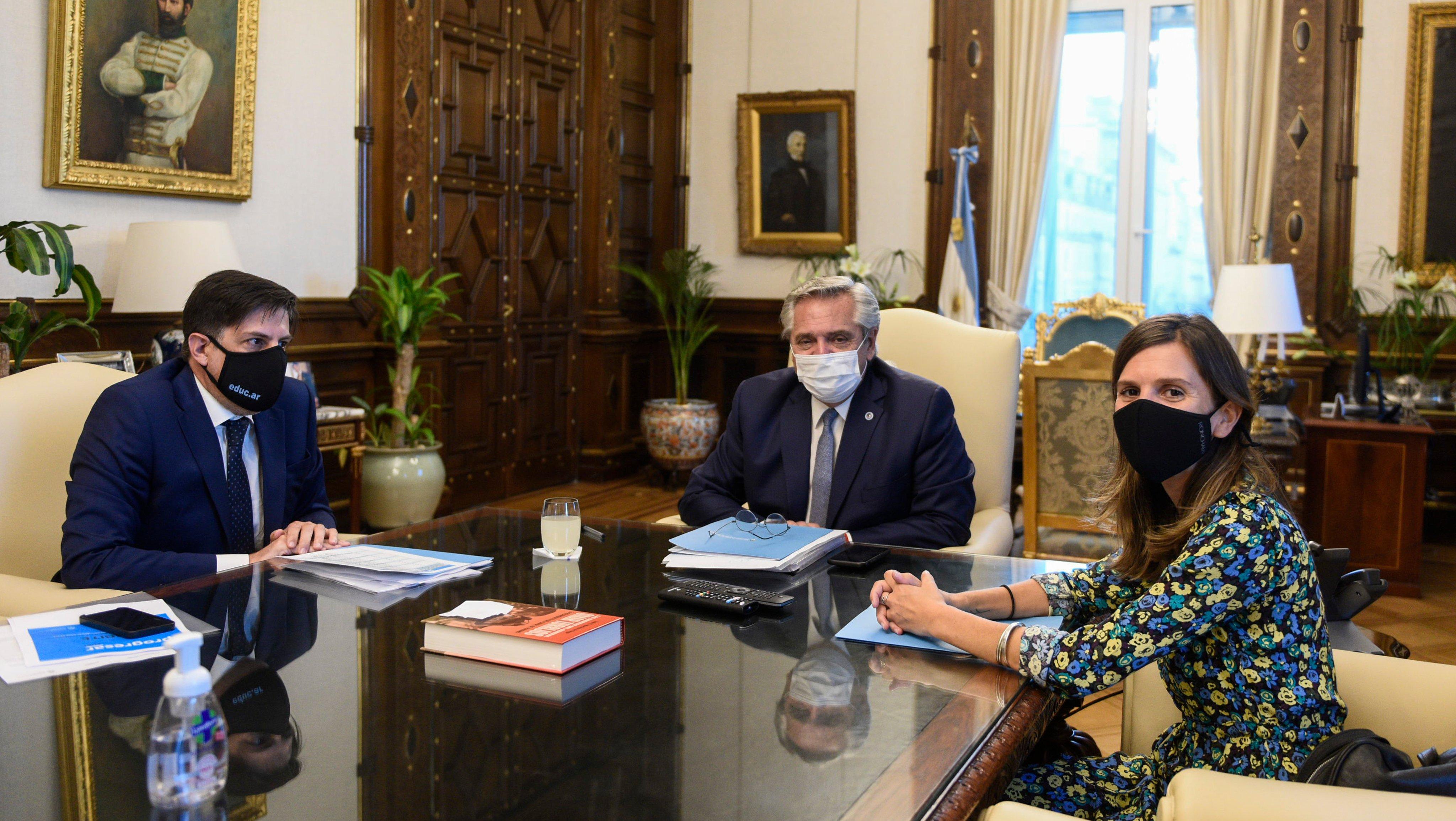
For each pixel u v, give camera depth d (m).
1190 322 1.46
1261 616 1.39
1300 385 6.16
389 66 5.29
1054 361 3.59
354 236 5.24
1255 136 6.25
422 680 1.35
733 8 7.39
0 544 2.12
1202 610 1.35
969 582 1.90
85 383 2.31
